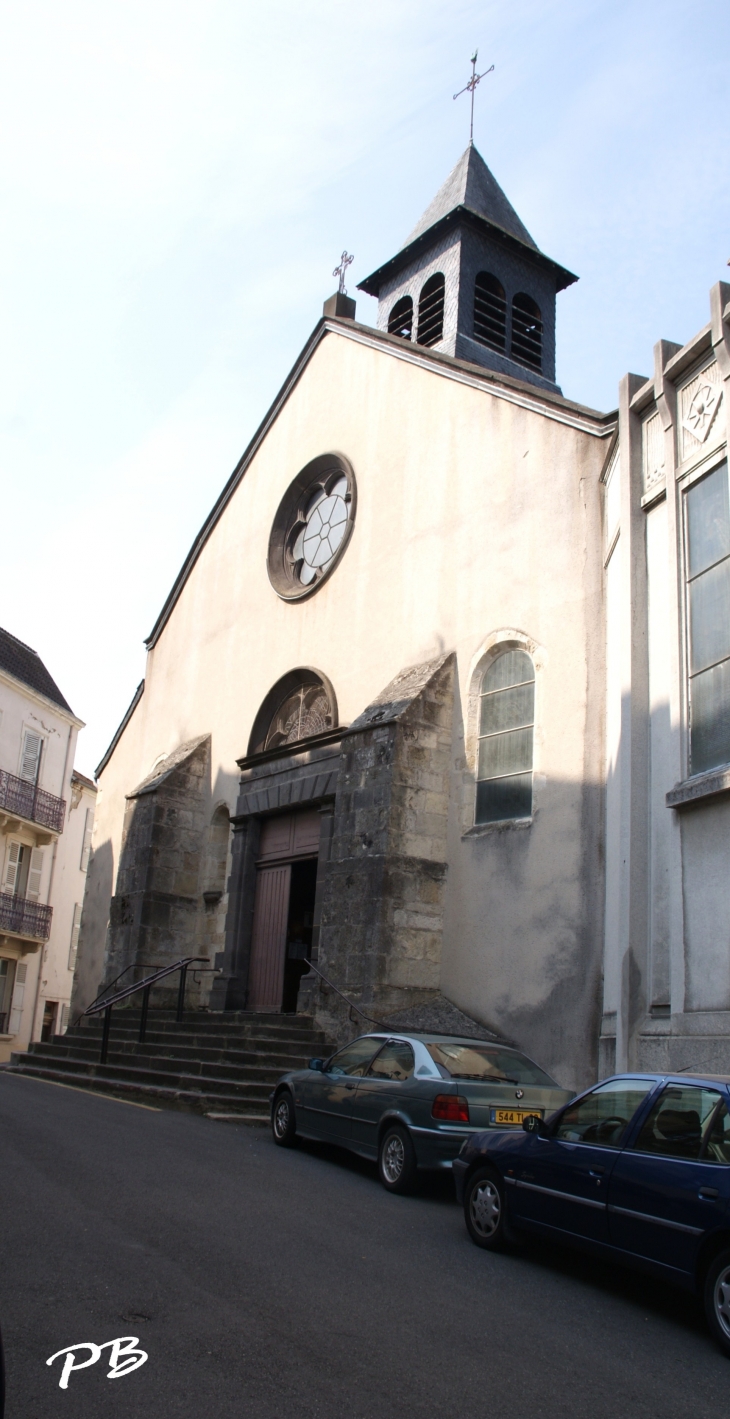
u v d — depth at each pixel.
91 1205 6.84
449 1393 4.27
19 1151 8.69
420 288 23.88
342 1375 4.32
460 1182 7.26
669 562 10.76
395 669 16.66
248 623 21.27
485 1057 9.22
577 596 13.83
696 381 10.81
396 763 14.67
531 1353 4.84
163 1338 4.53
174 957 20.22
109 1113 11.80
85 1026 19.23
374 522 18.14
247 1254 5.96
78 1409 3.82
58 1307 4.80
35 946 32.34
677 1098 5.92
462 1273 6.12
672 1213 5.47
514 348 23.62
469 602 15.57
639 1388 4.54
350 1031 13.95
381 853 14.35
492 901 13.91
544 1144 6.59
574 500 14.25
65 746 34.94
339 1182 8.74
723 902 9.13
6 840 31.30
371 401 19.09
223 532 23.30
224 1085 12.98
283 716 19.73
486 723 14.88
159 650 24.77
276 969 17.84
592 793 12.88
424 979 14.24
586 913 12.53
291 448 21.38
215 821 20.83
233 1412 3.88
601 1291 6.07
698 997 9.29
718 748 9.69
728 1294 5.05
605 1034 11.62
